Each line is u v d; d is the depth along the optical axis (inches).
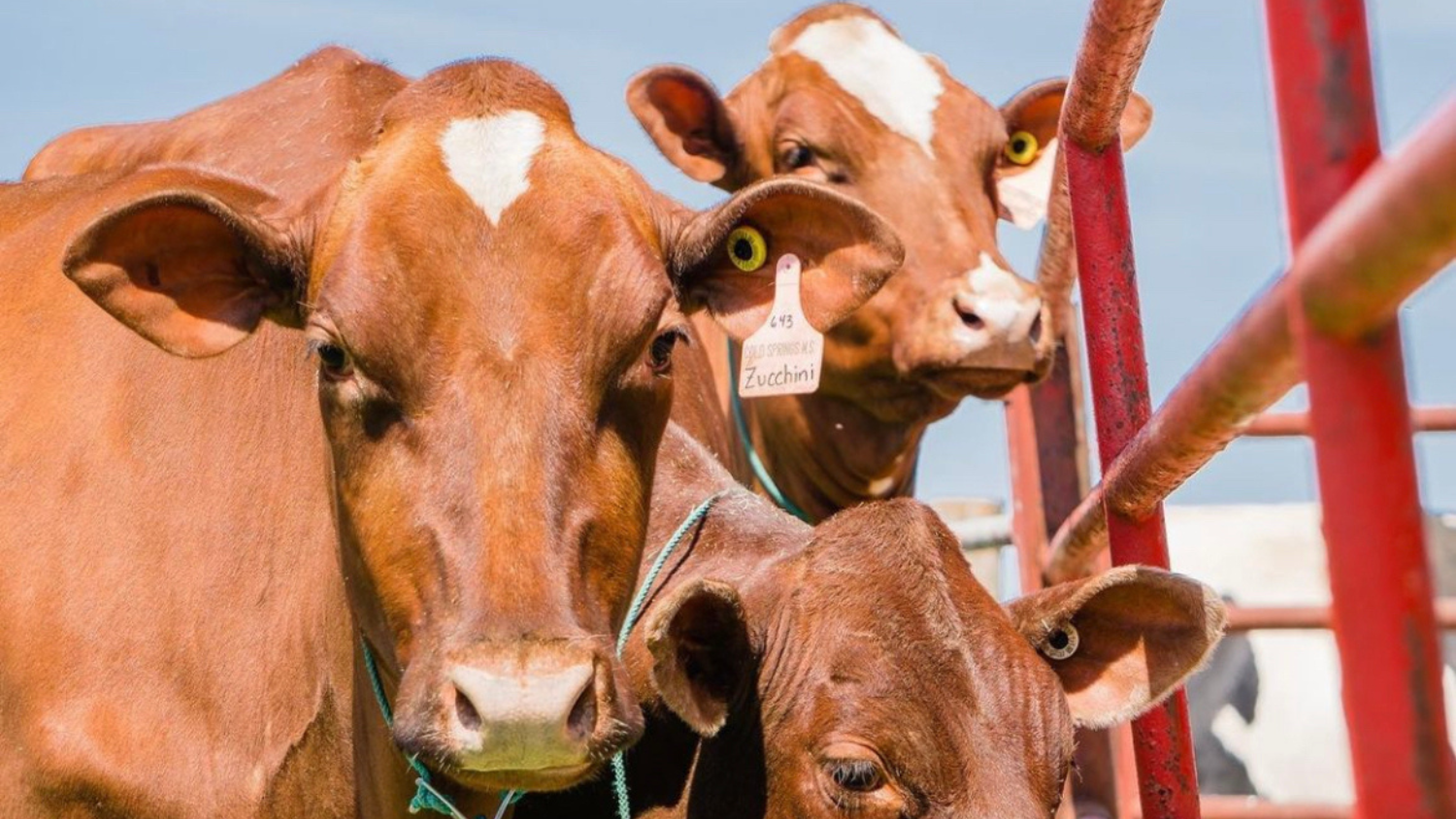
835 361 397.1
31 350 262.7
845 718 205.8
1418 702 91.0
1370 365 91.8
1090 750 353.4
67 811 241.6
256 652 241.0
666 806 230.1
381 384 194.7
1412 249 83.1
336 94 285.6
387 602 193.3
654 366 205.0
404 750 184.1
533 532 186.4
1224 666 632.4
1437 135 77.4
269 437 247.8
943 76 418.3
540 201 201.3
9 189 301.7
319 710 236.7
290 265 210.2
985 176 411.5
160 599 244.5
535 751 173.5
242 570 244.4
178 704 242.8
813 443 411.5
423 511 190.2
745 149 429.4
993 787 199.5
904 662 208.1
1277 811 358.3
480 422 190.5
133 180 273.0
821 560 221.6
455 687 177.2
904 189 394.6
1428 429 333.7
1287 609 346.3
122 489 249.1
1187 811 222.8
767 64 431.2
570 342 195.9
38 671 243.3
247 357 252.4
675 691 201.3
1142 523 216.2
